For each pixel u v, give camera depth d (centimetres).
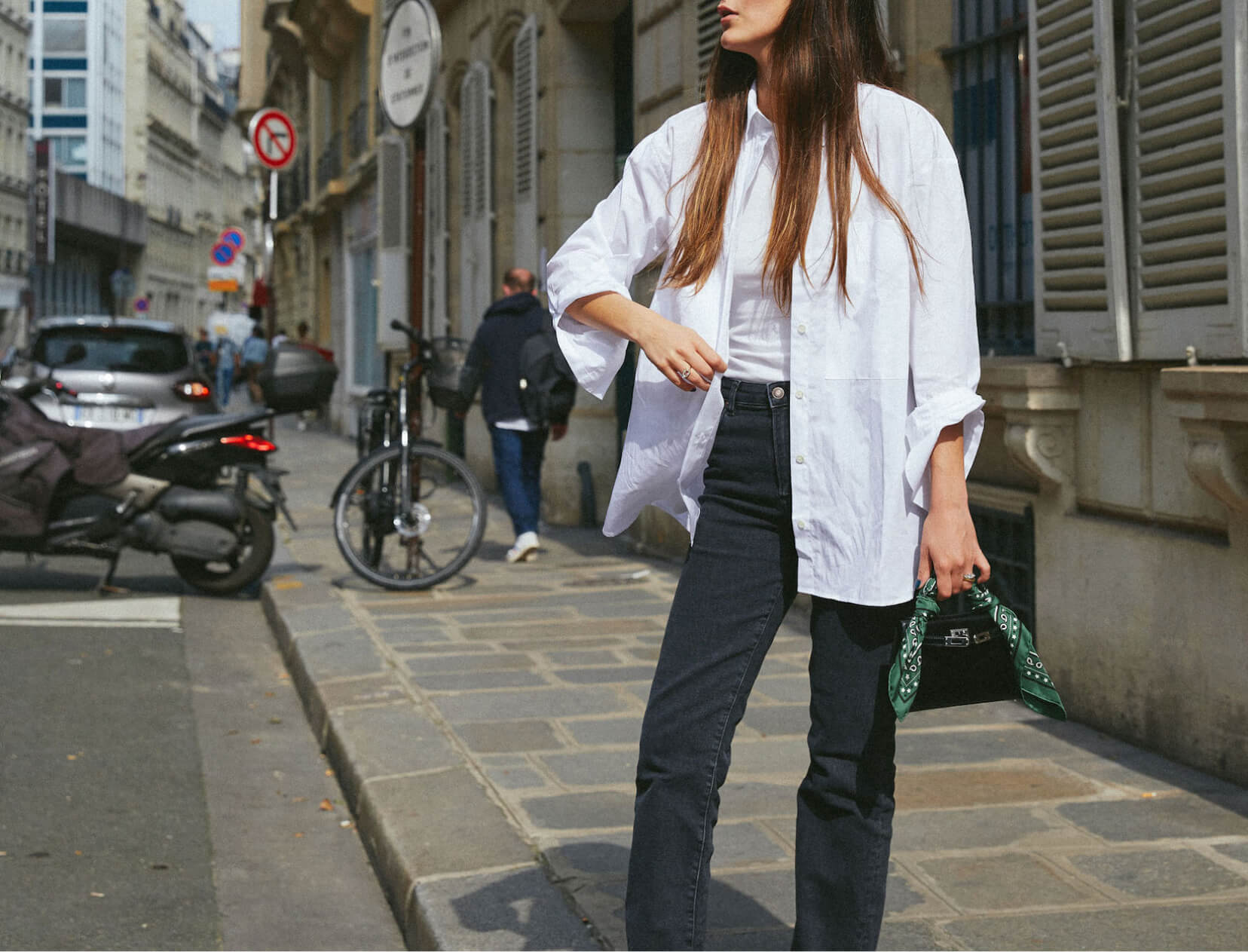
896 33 555
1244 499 351
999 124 512
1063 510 444
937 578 199
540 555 866
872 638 206
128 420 1088
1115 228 403
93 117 6594
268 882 351
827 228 202
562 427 816
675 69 784
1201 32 367
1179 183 379
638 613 655
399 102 799
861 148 203
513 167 1211
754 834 335
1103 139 405
